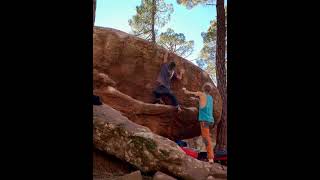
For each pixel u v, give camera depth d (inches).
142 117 366.6
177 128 382.6
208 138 299.3
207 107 304.5
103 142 229.8
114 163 231.1
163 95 379.6
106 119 235.9
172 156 225.3
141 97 386.9
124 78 384.2
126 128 232.2
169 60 400.8
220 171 230.5
